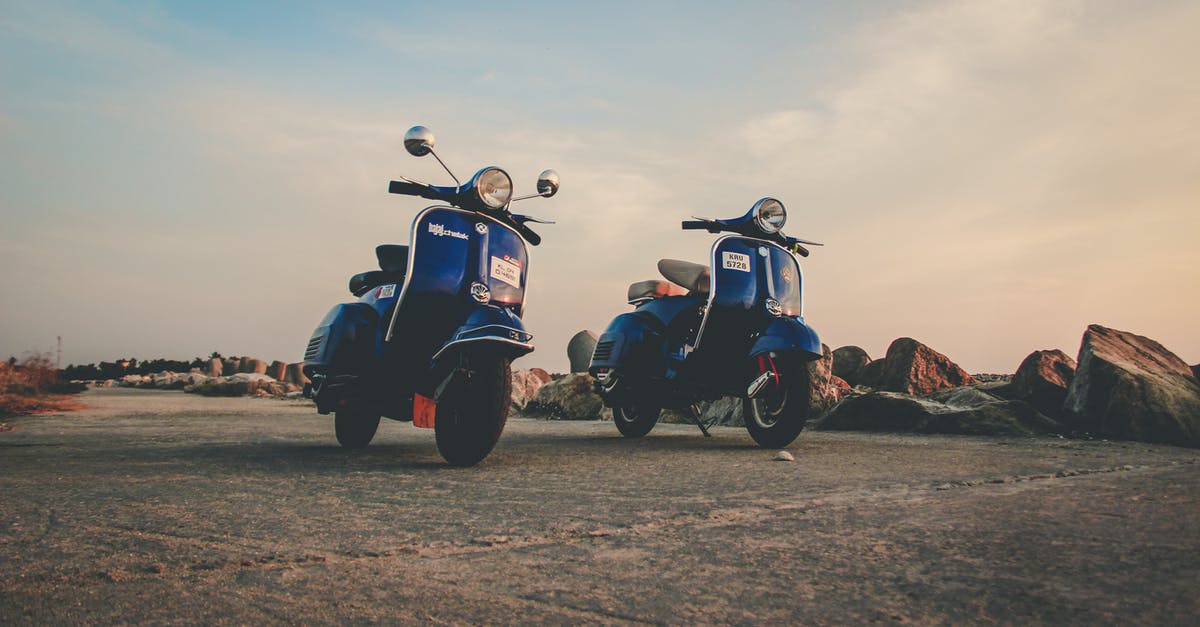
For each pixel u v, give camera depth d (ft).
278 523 8.00
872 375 37.32
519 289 15.60
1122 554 6.29
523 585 5.64
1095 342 21.59
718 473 12.12
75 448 17.31
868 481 10.93
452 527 7.75
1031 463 13.30
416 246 14.44
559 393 35.45
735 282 17.97
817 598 5.25
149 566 6.18
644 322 20.58
